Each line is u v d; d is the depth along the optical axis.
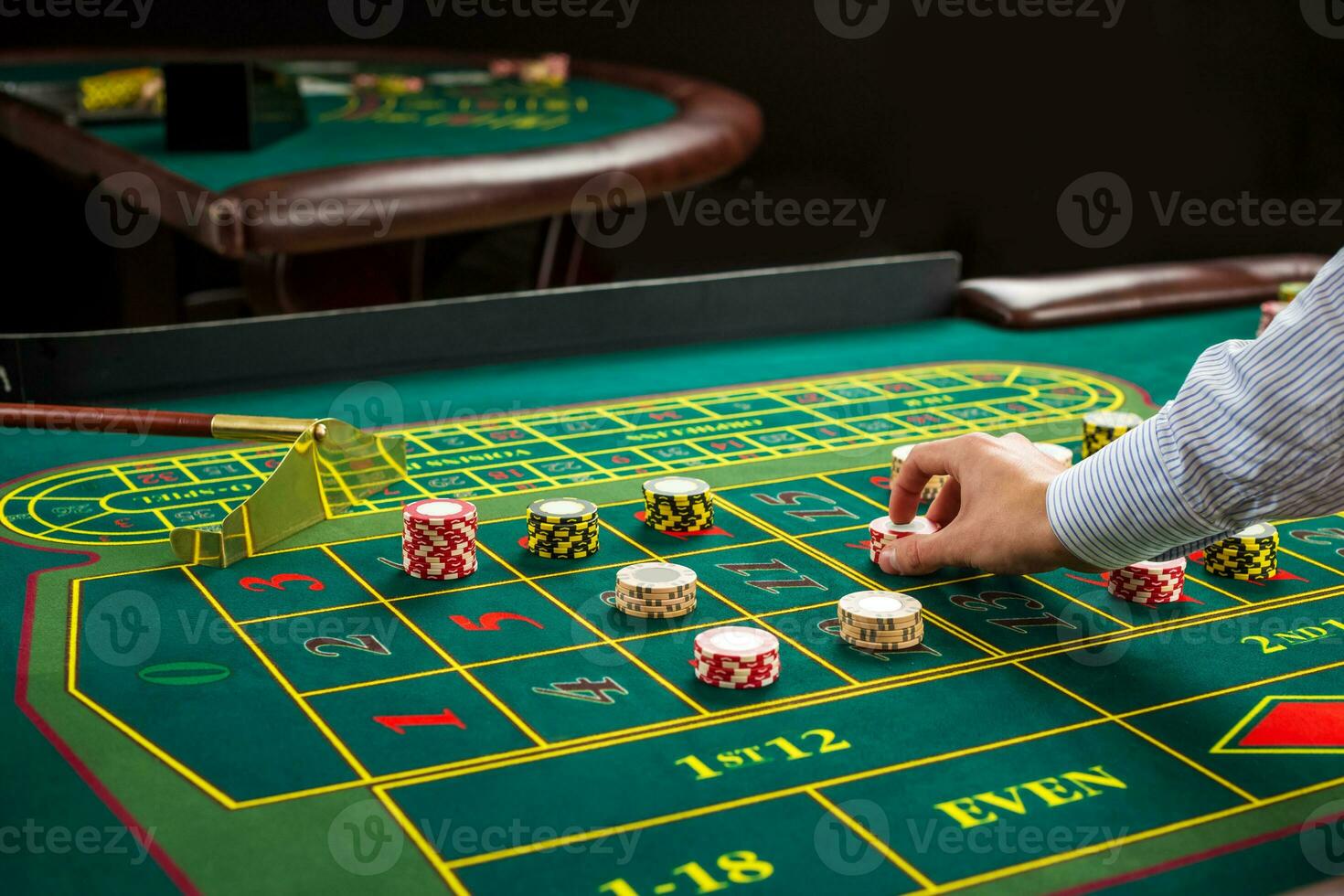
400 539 1.41
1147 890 1.05
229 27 5.15
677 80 3.76
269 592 1.32
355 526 1.43
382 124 3.14
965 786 1.12
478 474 1.55
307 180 2.38
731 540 1.41
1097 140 4.33
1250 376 1.17
